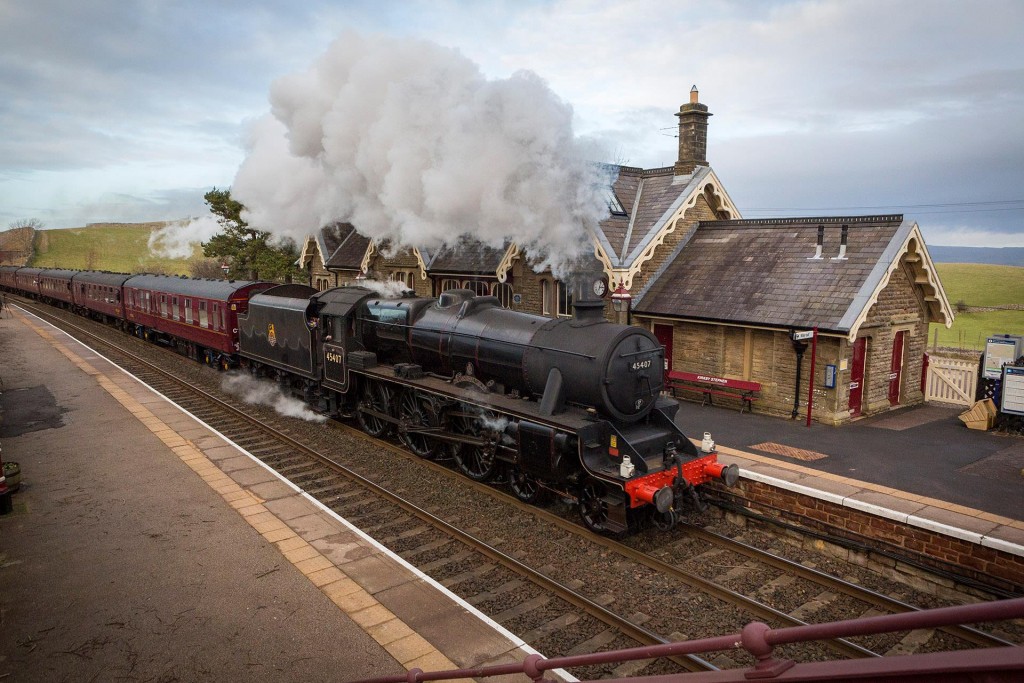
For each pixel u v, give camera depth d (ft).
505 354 34.78
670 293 52.80
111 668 19.80
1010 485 30.83
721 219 60.80
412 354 42.34
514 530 30.60
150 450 40.16
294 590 23.93
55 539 28.09
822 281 45.24
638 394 30.81
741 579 26.53
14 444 41.42
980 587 24.53
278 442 44.16
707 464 30.48
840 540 28.71
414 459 40.78
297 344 53.26
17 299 165.07
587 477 30.30
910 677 5.87
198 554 26.68
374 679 17.15
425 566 27.22
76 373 65.21
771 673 7.11
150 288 86.53
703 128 57.98
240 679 19.21
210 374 68.39
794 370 44.70
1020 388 40.27
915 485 30.91
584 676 20.39
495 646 20.66
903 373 49.62
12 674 19.56
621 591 25.31
